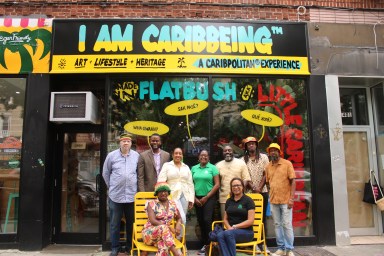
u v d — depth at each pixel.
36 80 6.52
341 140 6.70
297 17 7.01
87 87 7.10
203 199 5.80
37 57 6.57
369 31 7.10
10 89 6.58
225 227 5.32
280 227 5.74
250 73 6.67
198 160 6.54
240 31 6.77
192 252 6.12
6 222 6.38
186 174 5.69
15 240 6.22
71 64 6.54
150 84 6.69
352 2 7.18
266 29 6.83
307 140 6.79
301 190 6.66
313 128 6.69
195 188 5.91
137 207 5.38
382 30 7.14
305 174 6.70
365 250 6.13
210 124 6.60
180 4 6.85
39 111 6.46
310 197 6.65
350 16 7.14
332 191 6.56
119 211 5.75
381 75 6.99
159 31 6.65
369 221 7.31
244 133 6.69
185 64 6.61
